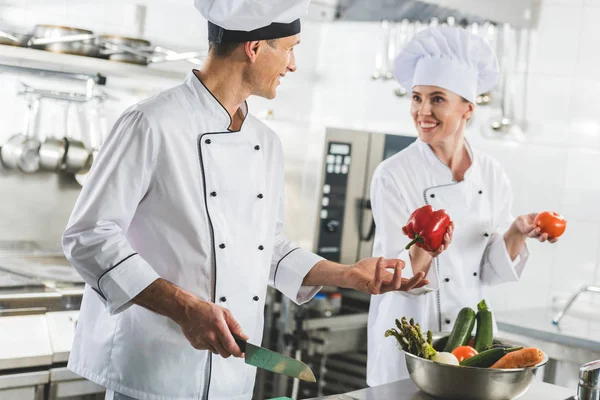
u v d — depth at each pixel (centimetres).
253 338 174
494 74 230
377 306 227
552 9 346
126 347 161
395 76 243
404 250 211
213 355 166
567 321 315
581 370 142
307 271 180
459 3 302
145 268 151
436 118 220
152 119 157
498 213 235
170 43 362
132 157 155
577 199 341
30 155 316
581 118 340
